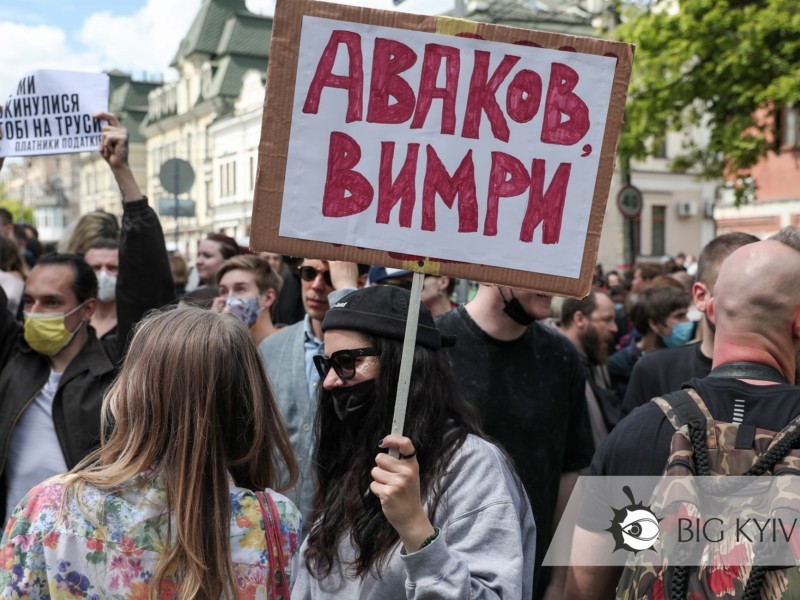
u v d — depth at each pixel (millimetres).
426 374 2162
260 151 1997
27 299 3342
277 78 1988
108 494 1742
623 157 14992
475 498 2023
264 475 1938
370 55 1998
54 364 3408
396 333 2158
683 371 3584
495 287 3008
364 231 2016
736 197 15430
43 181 88875
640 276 8422
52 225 83812
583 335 4973
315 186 2006
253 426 1879
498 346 3066
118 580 1705
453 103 2016
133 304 3449
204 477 1784
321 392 2297
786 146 20266
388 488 1813
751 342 1956
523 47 2006
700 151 15578
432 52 2006
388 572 2018
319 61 1994
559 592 2387
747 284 1964
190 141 52438
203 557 1730
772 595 1666
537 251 2029
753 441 1799
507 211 2027
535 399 3078
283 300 6324
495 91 2016
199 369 1804
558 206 2027
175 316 1884
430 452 2094
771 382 1914
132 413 1803
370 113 2008
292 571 2234
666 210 34594
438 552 1805
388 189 2018
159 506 1751
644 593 1786
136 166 61812
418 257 2014
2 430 3270
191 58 51500
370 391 2158
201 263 6543
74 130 3613
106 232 5625
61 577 1694
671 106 14211
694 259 28531
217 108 48594
